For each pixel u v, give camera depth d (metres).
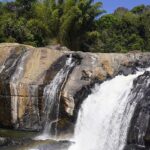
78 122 18.31
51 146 16.92
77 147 17.50
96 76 19.28
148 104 15.69
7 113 20.52
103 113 17.84
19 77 20.55
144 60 20.45
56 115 18.92
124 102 17.14
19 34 32.81
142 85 16.91
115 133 16.66
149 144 15.02
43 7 35.47
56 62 20.30
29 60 20.88
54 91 19.27
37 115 19.72
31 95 19.91
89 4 35.59
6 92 20.52
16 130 20.03
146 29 44.16
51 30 34.66
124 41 42.06
